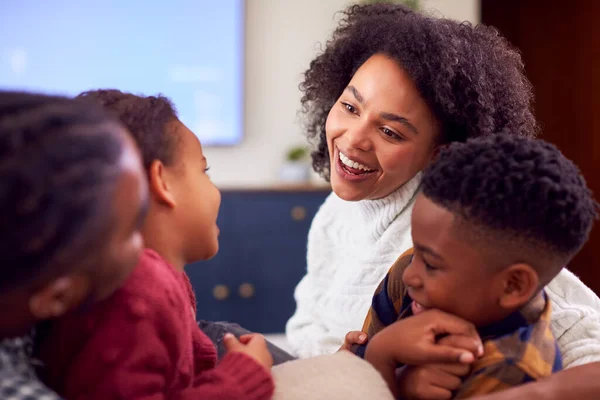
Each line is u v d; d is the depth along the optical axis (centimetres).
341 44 132
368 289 123
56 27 351
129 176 50
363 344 88
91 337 61
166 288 65
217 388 65
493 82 115
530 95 126
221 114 371
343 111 119
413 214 73
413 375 72
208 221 79
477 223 66
